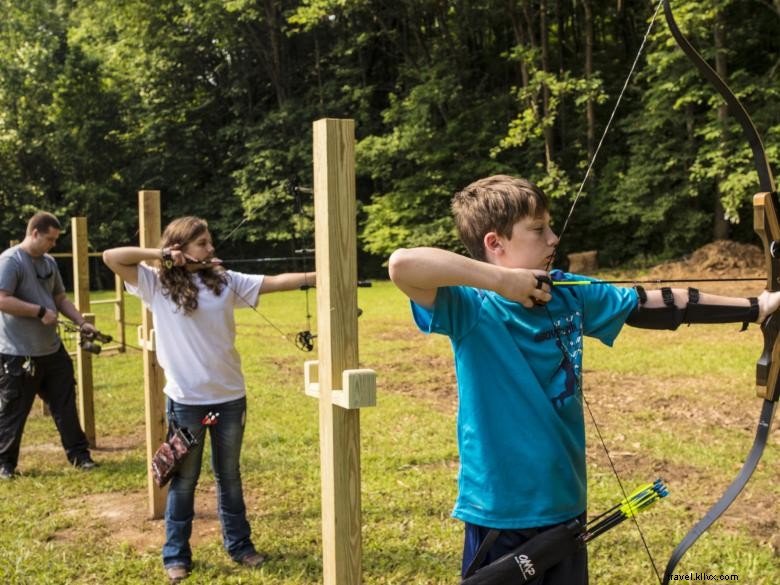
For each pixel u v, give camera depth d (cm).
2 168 2470
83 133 2469
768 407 188
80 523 385
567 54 2302
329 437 195
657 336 949
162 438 388
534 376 180
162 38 2473
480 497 180
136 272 317
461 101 2122
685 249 1912
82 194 2434
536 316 183
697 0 1494
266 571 320
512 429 178
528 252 184
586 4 1897
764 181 187
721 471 423
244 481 441
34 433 585
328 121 188
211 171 2642
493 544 178
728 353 796
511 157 2108
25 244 470
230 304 319
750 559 309
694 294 187
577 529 174
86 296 566
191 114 2588
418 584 301
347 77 2398
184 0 2284
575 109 2056
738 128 1576
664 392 638
